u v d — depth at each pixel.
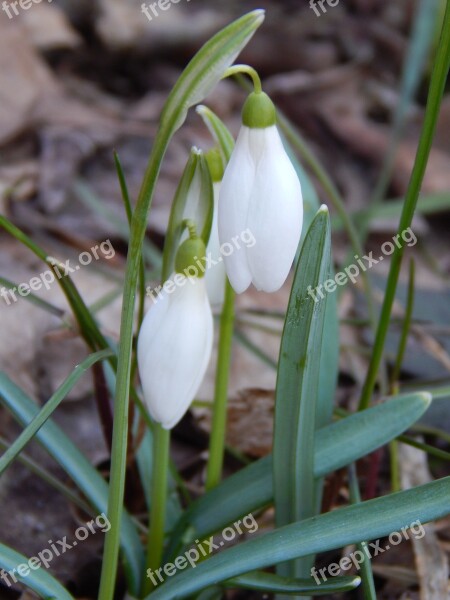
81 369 0.16
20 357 0.26
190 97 0.14
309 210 0.21
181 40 0.47
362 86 0.48
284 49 0.49
